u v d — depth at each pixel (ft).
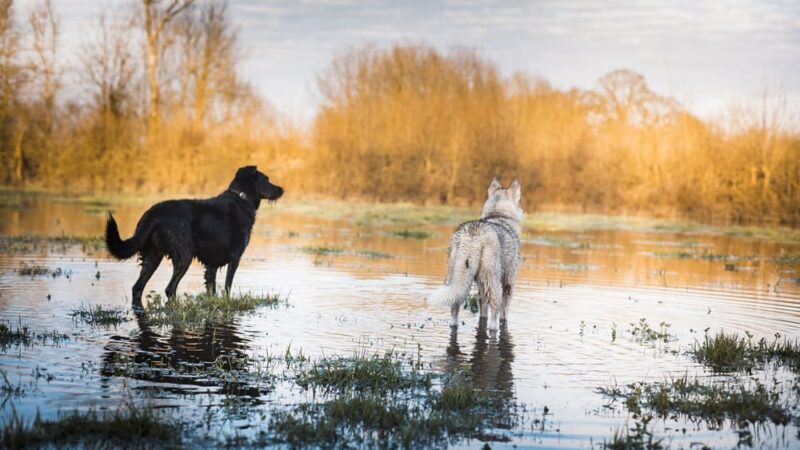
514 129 153.99
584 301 41.45
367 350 27.99
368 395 22.26
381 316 34.94
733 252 79.25
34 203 117.50
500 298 32.89
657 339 31.68
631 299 42.73
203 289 41.60
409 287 44.39
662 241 92.27
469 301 39.86
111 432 18.47
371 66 164.86
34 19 164.14
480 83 163.84
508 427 20.08
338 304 37.73
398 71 167.02
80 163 169.27
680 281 52.21
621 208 147.33
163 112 165.99
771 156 134.72
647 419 20.94
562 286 47.42
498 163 150.92
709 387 24.30
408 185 155.53
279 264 54.95
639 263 64.44
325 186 159.12
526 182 150.30
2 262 49.47
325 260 58.23
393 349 27.71
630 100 219.00
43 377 22.77
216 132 161.58
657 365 27.27
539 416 21.03
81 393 21.39
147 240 35.17
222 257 37.52
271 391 22.49
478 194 151.53
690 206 140.97
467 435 19.42
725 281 53.21
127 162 165.07
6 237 65.21
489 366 26.30
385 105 159.94
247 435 18.79
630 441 19.06
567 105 178.29
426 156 155.53
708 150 141.38
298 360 26.07
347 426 19.88
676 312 38.73
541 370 25.94
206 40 168.86
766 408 22.04
